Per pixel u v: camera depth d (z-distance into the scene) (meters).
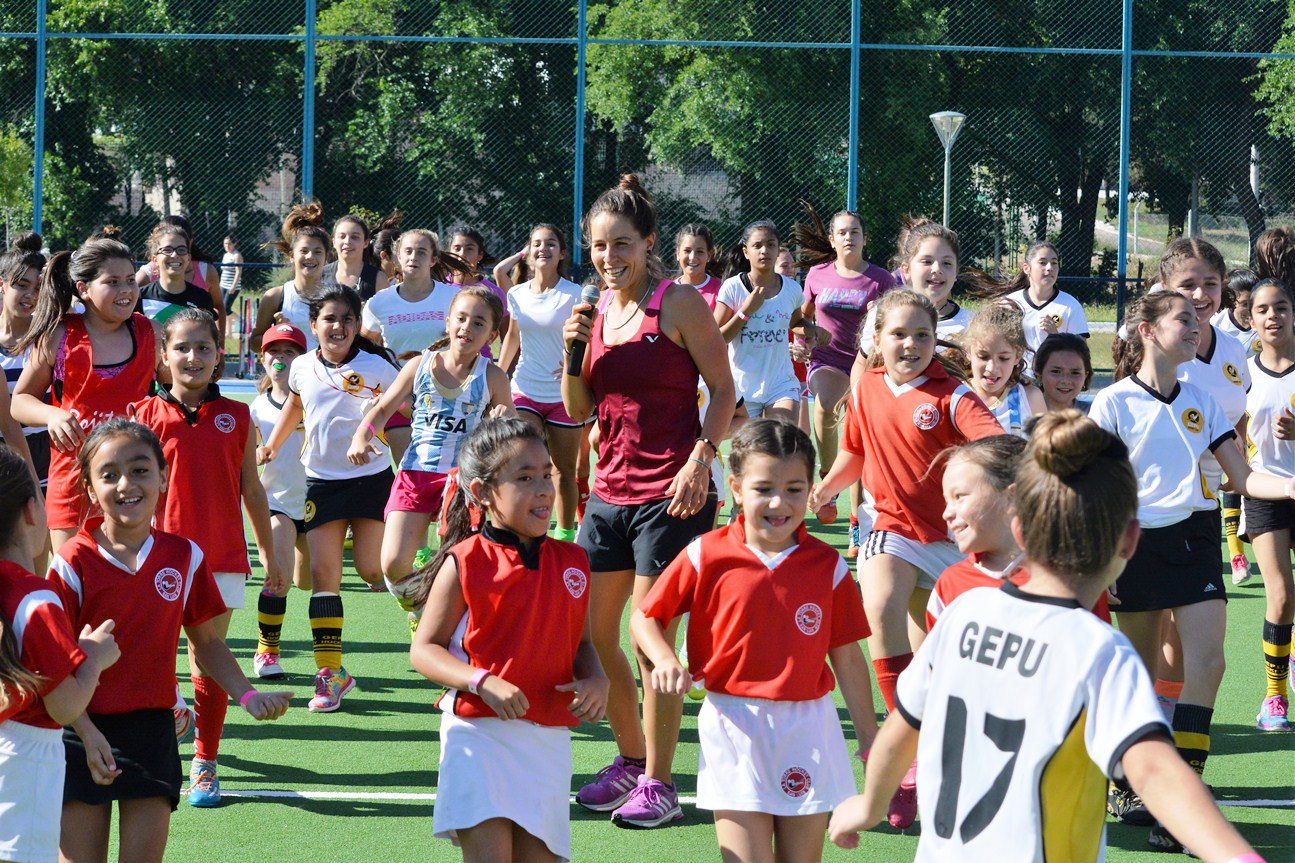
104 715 5.66
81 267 8.74
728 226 34.12
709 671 5.90
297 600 12.90
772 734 5.76
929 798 3.79
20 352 8.99
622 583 7.48
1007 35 34.34
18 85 34.59
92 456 5.81
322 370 9.38
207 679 7.50
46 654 5.05
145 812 5.73
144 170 34.28
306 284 14.68
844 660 6.05
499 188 34.91
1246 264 34.81
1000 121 34.59
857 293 14.77
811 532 15.71
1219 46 34.47
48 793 5.17
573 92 34.81
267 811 7.53
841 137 33.91
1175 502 7.36
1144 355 7.64
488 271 34.34
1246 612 12.41
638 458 7.34
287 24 34.41
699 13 33.84
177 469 7.83
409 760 8.45
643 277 7.34
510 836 5.49
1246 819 7.46
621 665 7.54
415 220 34.81
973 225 34.72
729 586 5.86
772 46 30.17
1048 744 3.54
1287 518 8.98
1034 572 3.72
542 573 5.59
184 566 5.92
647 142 34.56
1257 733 9.03
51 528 8.75
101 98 34.06
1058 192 34.75
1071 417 3.62
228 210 34.41
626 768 7.62
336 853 6.90
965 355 8.68
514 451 5.56
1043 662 3.58
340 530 9.55
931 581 7.56
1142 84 34.50
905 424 7.33
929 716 3.83
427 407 9.07
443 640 5.57
